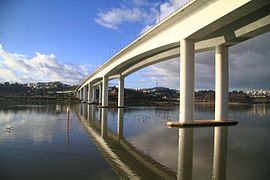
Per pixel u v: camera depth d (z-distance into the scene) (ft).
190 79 122.01
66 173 44.88
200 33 113.60
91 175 44.19
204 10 104.32
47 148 65.10
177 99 627.05
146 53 172.35
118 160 55.16
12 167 47.88
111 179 42.32
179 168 49.93
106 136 89.51
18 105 284.82
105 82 306.35
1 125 109.70
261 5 83.82
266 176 44.73
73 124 121.60
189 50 122.01
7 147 65.31
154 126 122.31
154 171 47.52
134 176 44.27
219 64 132.57
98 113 208.03
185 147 71.20
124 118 165.78
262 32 109.19
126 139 83.76
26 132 91.09
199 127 119.96
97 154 60.08
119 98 315.58
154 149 68.08
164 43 139.74
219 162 54.75
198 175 45.42
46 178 41.98
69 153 60.29
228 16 93.56
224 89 132.98
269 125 130.21
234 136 91.76
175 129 110.73
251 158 58.59
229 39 121.39
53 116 158.81
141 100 566.77
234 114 224.74
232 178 43.65
